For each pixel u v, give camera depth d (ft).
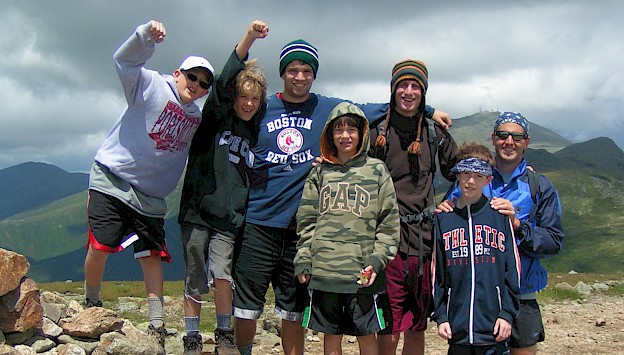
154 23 9.99
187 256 10.49
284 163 10.86
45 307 11.33
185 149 10.87
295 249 11.05
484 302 9.76
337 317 10.12
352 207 10.07
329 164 10.48
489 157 10.02
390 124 11.13
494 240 9.86
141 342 10.75
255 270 10.85
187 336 10.41
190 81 10.53
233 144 10.69
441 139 11.21
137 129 10.48
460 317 9.86
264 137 10.91
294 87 10.86
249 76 10.38
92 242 10.60
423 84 10.89
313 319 10.18
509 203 10.01
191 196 10.55
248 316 10.88
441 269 10.15
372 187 10.16
